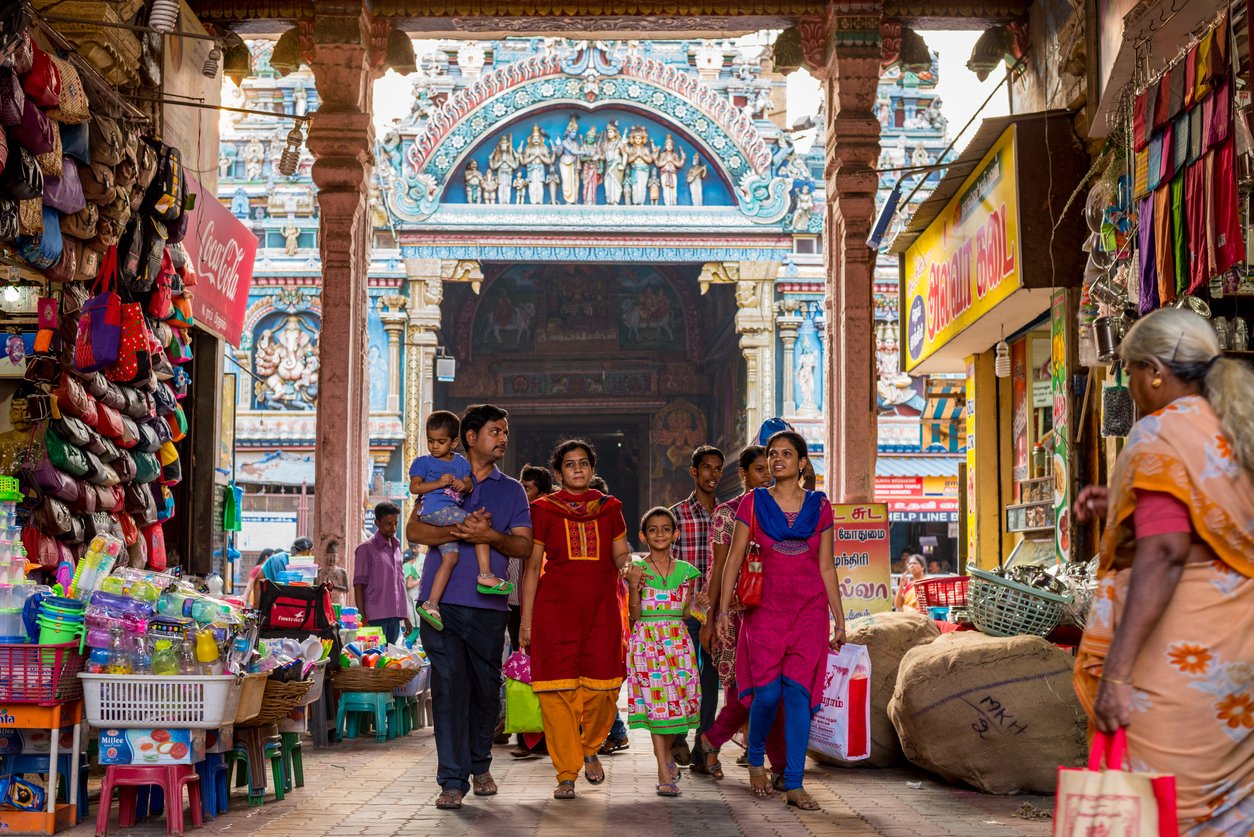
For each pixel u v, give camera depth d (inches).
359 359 580.4
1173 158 295.7
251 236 568.7
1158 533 133.0
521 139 1238.3
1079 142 432.8
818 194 1245.7
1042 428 545.0
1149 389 143.1
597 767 302.0
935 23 541.0
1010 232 443.5
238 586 1162.6
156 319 394.0
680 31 569.3
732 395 1357.0
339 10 539.8
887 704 330.3
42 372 327.9
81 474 334.3
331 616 390.3
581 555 283.4
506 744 411.5
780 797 282.7
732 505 309.7
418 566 956.0
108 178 322.3
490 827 244.4
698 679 297.1
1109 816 123.0
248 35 565.3
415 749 382.0
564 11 551.5
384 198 1211.2
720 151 1233.4
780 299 1239.5
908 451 1206.9
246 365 1210.0
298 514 1191.6
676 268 1497.3
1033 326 524.1
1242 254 262.7
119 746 232.5
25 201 284.2
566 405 1505.9
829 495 564.4
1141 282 318.0
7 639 237.6
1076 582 330.3
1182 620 133.3
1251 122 271.3
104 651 235.0
